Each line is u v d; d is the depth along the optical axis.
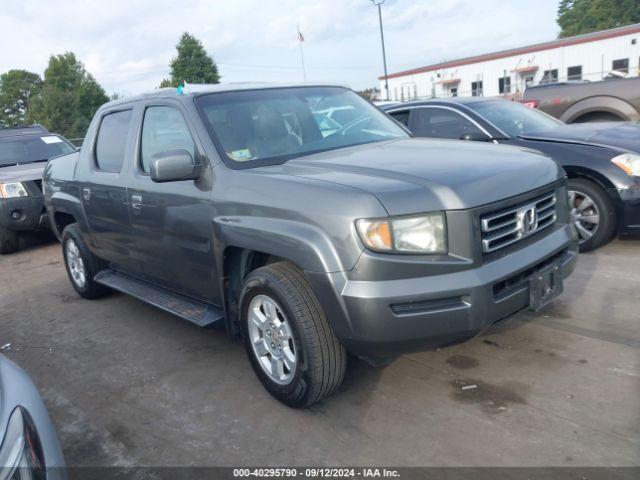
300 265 2.99
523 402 3.21
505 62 36.75
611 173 5.34
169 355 4.35
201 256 3.79
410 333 2.80
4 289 6.79
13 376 2.37
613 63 32.56
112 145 4.85
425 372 3.63
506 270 2.92
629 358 3.58
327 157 3.63
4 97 73.25
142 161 4.41
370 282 2.79
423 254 2.82
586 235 5.63
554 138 5.83
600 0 60.09
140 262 4.62
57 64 68.00
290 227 3.05
